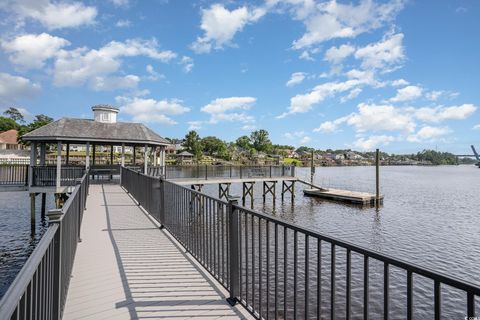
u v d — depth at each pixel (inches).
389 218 781.9
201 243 198.1
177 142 4205.2
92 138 729.0
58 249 114.3
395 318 295.3
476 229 658.8
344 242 89.5
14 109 3816.4
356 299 320.5
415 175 2994.6
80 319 130.1
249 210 136.3
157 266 191.6
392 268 399.5
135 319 130.0
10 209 928.9
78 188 238.7
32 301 70.5
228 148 4111.7
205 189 1433.3
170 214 272.2
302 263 385.7
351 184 1815.9
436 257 479.5
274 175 1048.2
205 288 160.6
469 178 2495.1
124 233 269.6
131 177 518.3
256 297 213.2
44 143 790.5
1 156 1822.1
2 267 483.2
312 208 938.7
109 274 178.5
